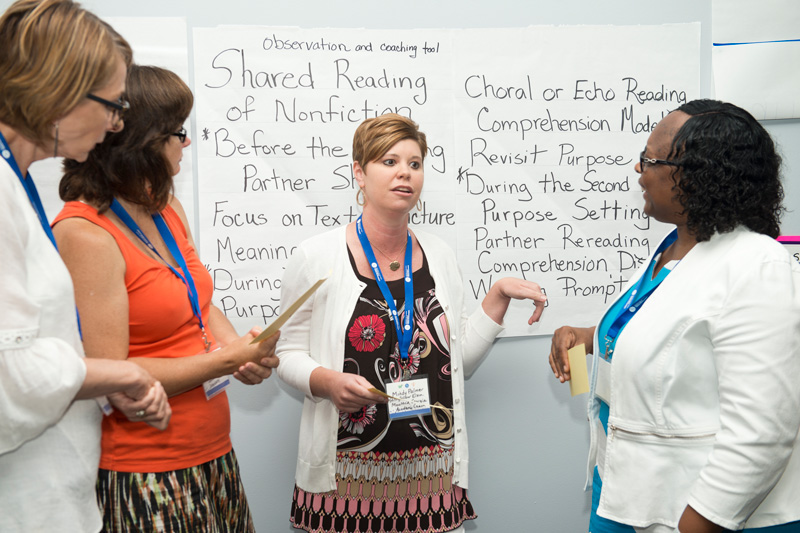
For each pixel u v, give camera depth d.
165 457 1.07
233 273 1.71
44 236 0.86
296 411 1.79
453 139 1.76
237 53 1.66
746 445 0.93
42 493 0.87
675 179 1.05
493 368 1.86
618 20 1.81
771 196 1.04
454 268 1.53
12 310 0.77
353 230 1.50
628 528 1.16
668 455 1.05
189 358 1.06
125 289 1.01
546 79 1.78
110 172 1.02
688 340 1.02
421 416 1.38
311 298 1.43
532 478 1.89
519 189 1.80
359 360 1.37
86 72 0.81
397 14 1.72
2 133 0.83
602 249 1.84
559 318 1.84
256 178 1.70
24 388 0.77
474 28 1.75
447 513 1.39
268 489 1.80
